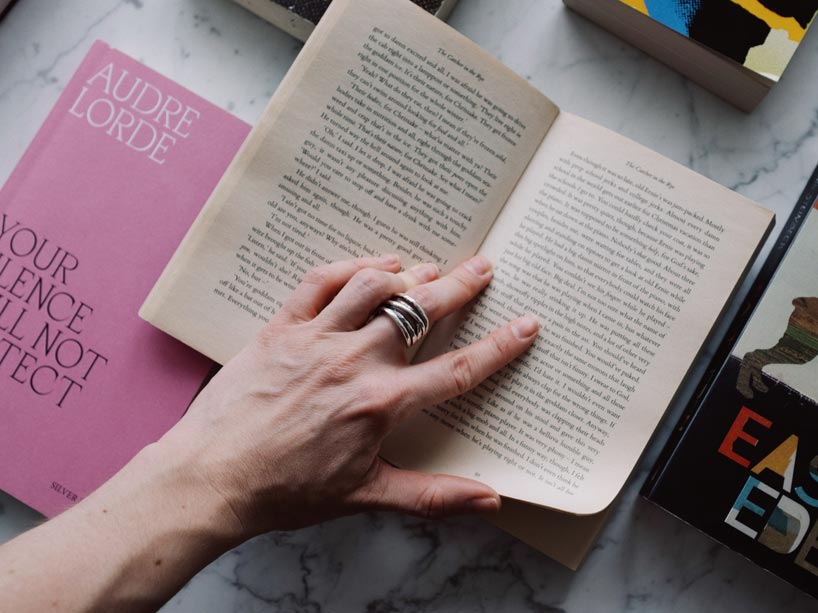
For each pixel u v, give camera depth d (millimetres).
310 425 553
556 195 624
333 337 567
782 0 625
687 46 644
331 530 702
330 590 698
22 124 710
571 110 698
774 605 678
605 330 617
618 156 618
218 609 697
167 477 541
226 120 673
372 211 629
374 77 621
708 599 682
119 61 675
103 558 510
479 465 618
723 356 644
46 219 668
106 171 670
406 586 696
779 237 655
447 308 590
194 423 564
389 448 625
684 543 686
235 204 627
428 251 630
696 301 611
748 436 616
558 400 617
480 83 620
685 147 693
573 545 646
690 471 621
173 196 671
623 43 697
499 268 625
